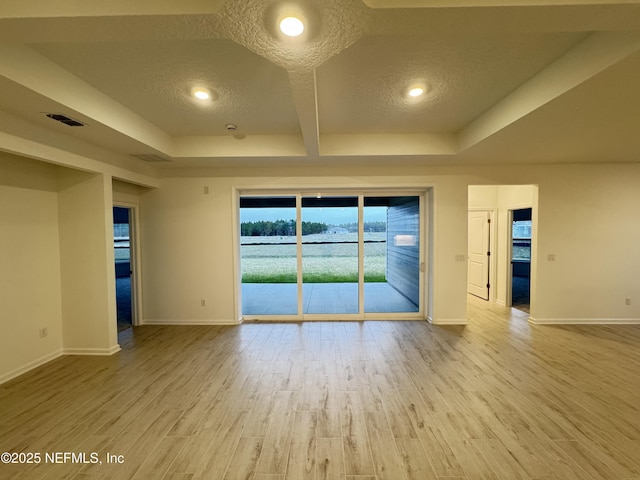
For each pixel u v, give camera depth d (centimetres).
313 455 187
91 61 203
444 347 360
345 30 139
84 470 176
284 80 232
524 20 134
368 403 244
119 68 212
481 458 184
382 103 277
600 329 420
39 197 326
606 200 435
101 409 238
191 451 191
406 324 450
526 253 957
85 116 235
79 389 270
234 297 453
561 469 175
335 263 486
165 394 260
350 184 443
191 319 457
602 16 132
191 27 137
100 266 345
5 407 242
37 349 320
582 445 194
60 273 348
